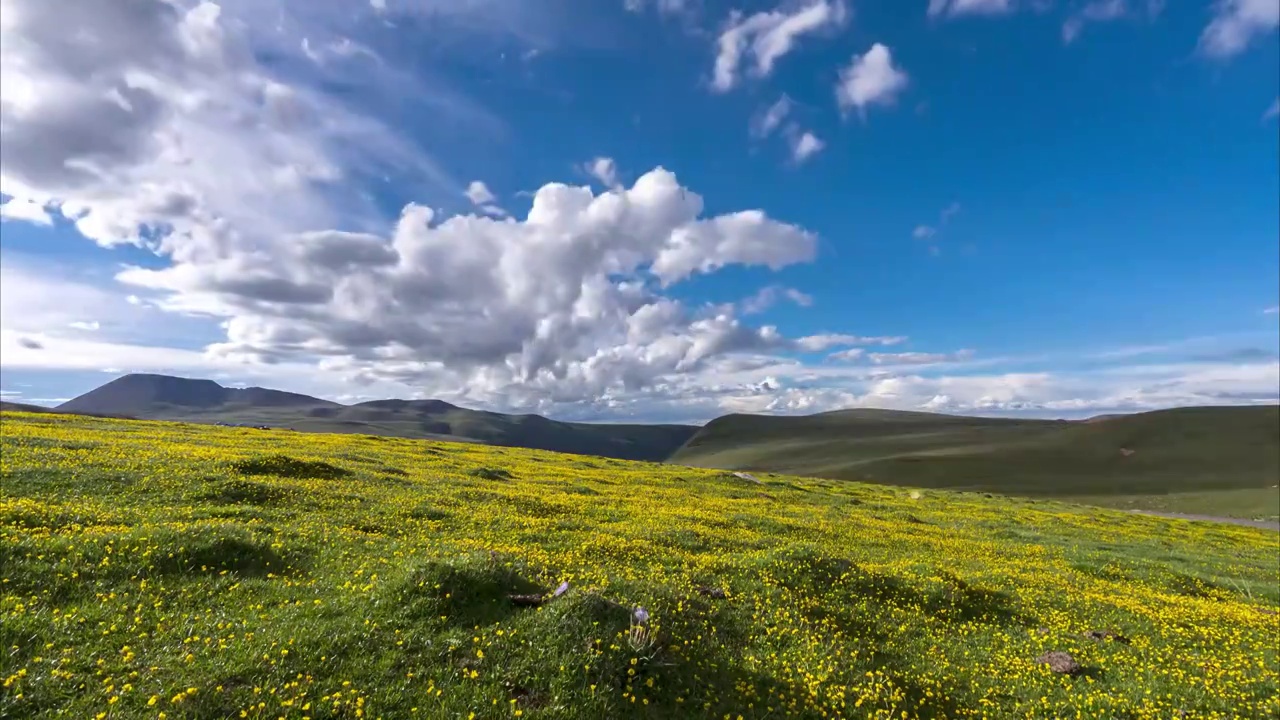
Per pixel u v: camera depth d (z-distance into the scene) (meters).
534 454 83.19
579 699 10.36
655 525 29.25
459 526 24.09
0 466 24.16
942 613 20.05
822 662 14.26
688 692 11.57
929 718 13.08
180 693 8.86
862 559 28.02
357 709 9.18
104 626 10.78
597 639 11.70
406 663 10.67
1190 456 177.62
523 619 12.30
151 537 14.85
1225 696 15.17
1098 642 18.61
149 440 44.16
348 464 40.31
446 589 13.06
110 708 8.48
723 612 16.19
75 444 33.28
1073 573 30.03
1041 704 14.10
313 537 18.66
